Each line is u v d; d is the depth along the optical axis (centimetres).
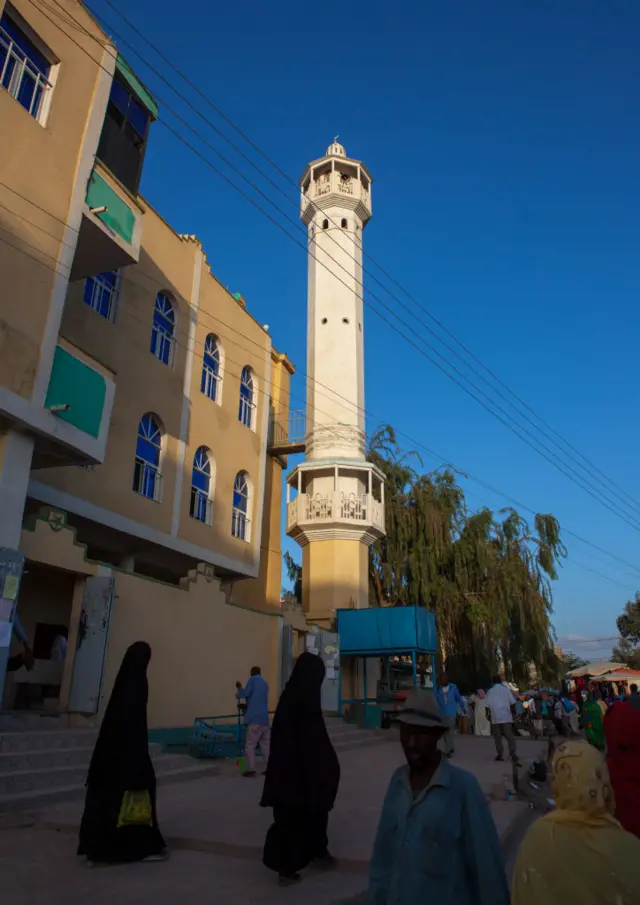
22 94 1119
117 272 1584
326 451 2697
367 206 3131
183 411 1745
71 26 1213
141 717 554
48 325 1088
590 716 1280
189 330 1812
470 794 269
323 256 3000
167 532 1625
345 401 2772
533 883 214
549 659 2842
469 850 259
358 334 2927
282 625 1842
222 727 1425
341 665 2373
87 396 1158
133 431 1553
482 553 2786
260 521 2072
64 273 1135
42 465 1203
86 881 489
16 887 471
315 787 521
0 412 980
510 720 1238
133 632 1243
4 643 923
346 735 1866
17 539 1005
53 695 1269
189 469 1748
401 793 280
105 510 1430
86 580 1156
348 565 2519
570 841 214
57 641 1291
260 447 2133
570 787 225
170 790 907
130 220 1331
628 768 423
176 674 1362
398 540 2866
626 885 204
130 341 1579
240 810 752
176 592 1398
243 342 2106
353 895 471
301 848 507
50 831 654
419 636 2244
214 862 554
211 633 1509
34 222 1090
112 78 1307
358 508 2569
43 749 900
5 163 1050
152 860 546
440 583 2773
